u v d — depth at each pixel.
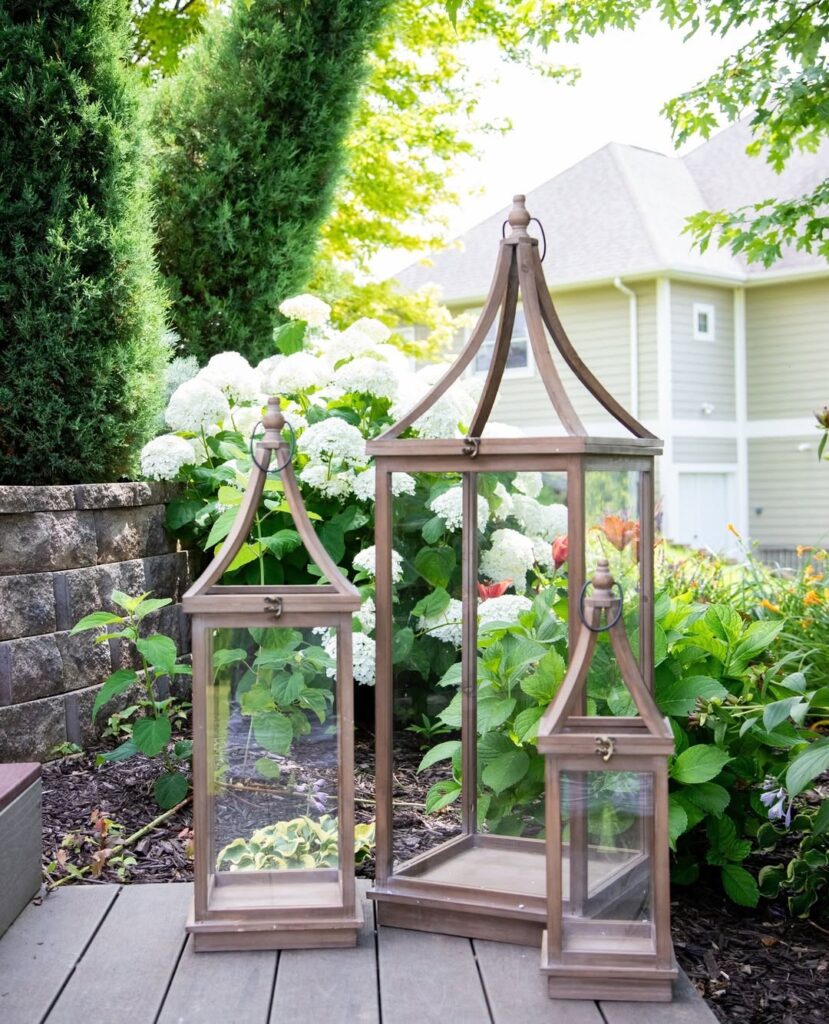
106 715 3.47
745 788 2.62
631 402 14.04
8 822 2.12
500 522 2.24
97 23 3.76
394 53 9.00
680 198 15.64
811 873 2.30
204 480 4.08
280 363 4.08
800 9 4.24
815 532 14.25
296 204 5.51
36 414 3.56
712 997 1.99
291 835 2.08
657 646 2.43
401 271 17.11
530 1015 1.78
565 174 16.52
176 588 4.02
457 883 2.10
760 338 14.68
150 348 3.94
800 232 13.45
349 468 3.63
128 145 3.82
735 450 14.74
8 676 3.12
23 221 3.52
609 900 1.85
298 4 5.37
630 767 1.83
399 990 1.86
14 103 3.47
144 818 2.81
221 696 2.07
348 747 2.05
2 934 2.08
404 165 9.36
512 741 2.23
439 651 2.22
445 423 2.73
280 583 3.54
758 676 2.80
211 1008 1.80
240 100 5.32
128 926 2.14
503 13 8.37
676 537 13.81
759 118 4.44
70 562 3.40
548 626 2.25
